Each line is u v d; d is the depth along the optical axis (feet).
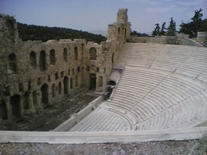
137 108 98.37
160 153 28.30
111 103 111.24
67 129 83.46
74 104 108.78
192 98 81.05
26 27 215.10
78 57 130.72
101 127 88.02
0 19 73.41
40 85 97.55
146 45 141.59
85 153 28.45
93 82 141.18
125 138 31.91
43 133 33.30
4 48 75.87
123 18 147.54
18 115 88.28
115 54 138.62
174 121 68.03
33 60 94.07
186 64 107.96
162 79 106.93
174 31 252.83
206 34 152.97
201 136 32.04
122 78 122.72
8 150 28.78
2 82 76.33
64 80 121.80
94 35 297.12
